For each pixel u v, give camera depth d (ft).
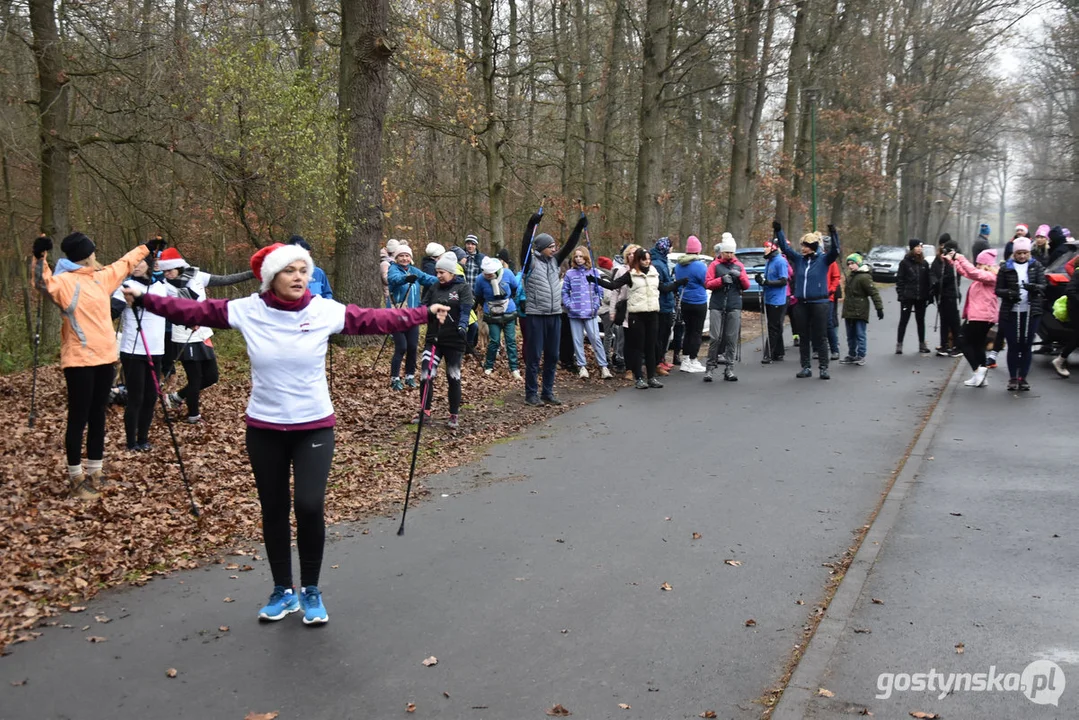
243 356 43.55
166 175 53.93
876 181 105.19
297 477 14.28
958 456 25.22
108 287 21.45
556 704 12.04
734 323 40.40
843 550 18.06
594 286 41.60
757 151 90.58
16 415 29.76
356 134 42.09
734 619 14.78
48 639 14.12
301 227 49.14
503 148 68.74
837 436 28.55
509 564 17.48
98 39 41.37
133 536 18.79
